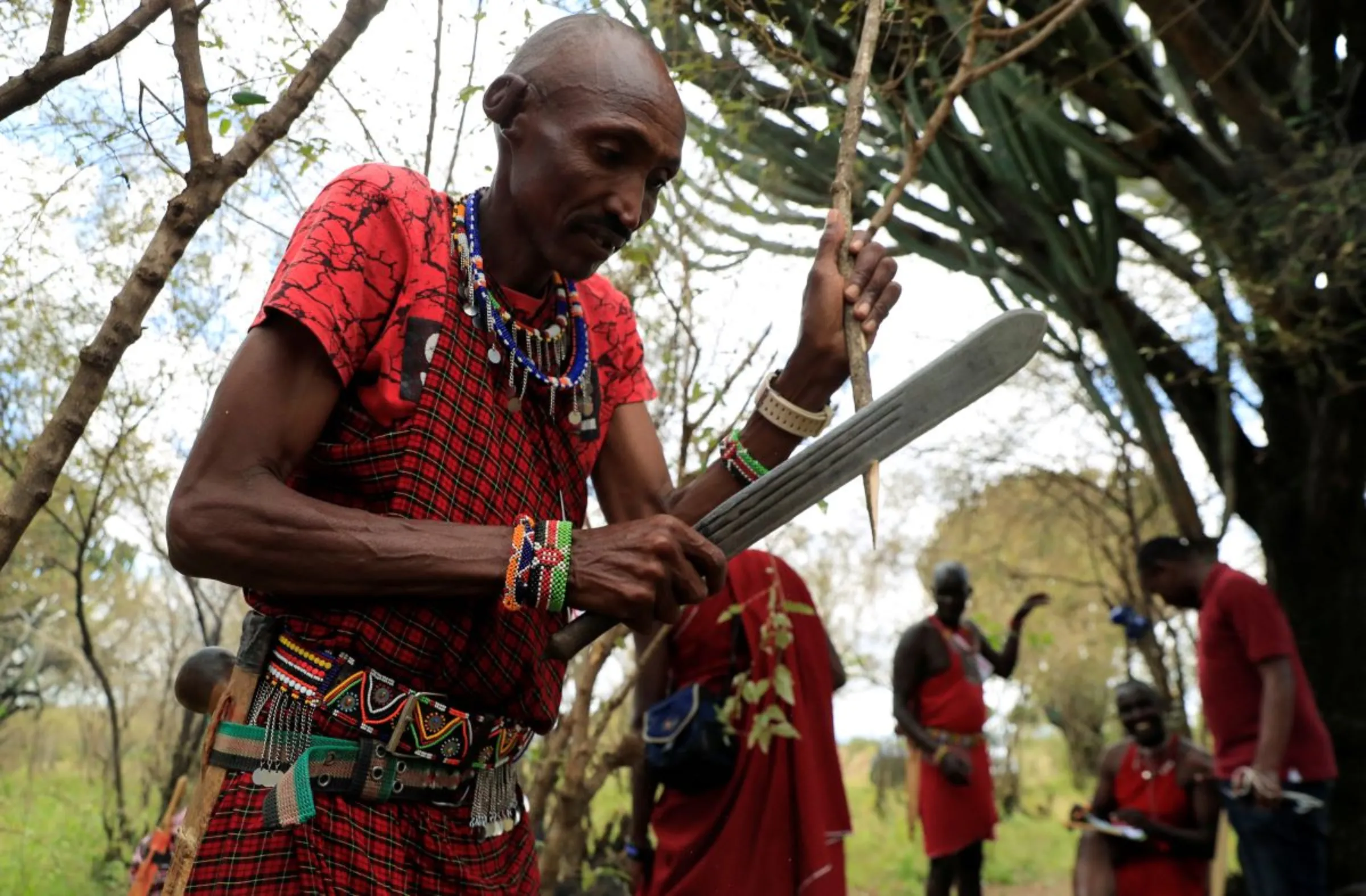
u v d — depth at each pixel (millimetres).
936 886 6242
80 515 5258
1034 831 11086
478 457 1628
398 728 1568
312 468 1604
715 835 4094
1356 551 7086
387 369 1569
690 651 4211
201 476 1474
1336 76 6508
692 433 3775
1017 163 6070
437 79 2969
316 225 1556
